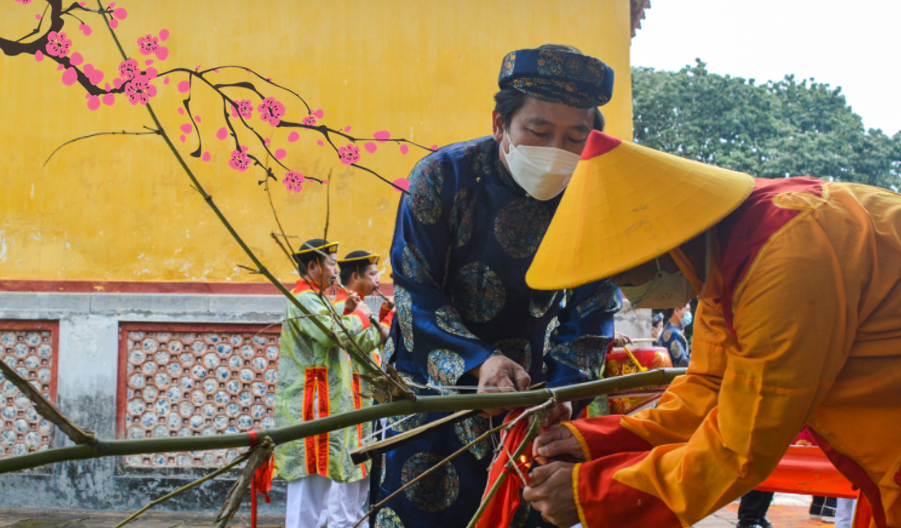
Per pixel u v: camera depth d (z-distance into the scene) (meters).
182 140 5.28
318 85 5.31
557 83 1.91
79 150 5.37
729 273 1.37
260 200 5.31
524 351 2.22
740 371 1.34
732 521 5.13
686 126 23.44
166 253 5.36
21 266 5.38
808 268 1.27
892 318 1.34
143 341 5.40
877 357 1.35
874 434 1.38
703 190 1.37
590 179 1.45
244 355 5.38
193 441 1.20
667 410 1.74
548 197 2.04
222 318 5.32
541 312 2.20
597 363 2.19
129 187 5.36
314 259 4.35
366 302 5.24
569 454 1.69
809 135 24.94
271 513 5.31
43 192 5.38
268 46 5.28
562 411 1.94
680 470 1.43
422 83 5.35
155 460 5.41
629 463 1.57
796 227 1.30
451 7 5.39
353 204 5.30
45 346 5.45
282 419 4.47
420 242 2.10
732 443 1.35
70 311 5.35
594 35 5.38
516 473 1.78
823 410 1.42
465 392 1.99
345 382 4.59
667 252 1.46
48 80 5.34
